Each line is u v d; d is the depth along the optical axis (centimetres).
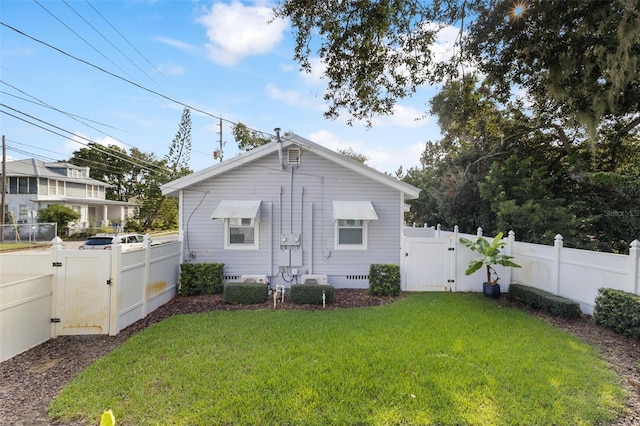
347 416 419
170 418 418
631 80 981
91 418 422
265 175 1252
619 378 538
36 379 540
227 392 476
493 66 1046
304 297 1023
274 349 636
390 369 545
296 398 459
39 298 708
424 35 888
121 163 6000
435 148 2444
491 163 1795
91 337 745
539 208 1402
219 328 770
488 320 834
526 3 901
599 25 916
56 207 3841
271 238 1248
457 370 543
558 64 1047
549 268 1019
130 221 4766
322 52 880
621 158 1638
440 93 1297
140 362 582
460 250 1225
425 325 791
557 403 453
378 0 784
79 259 759
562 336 719
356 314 898
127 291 820
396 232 1264
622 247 1483
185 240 1234
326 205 1260
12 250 2686
